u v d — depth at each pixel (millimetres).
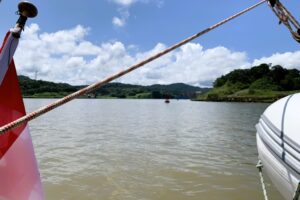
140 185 9945
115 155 14414
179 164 12703
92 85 3178
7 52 3602
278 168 4227
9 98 3939
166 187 9758
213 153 15109
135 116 43281
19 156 3939
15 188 3812
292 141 3975
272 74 179500
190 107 82250
